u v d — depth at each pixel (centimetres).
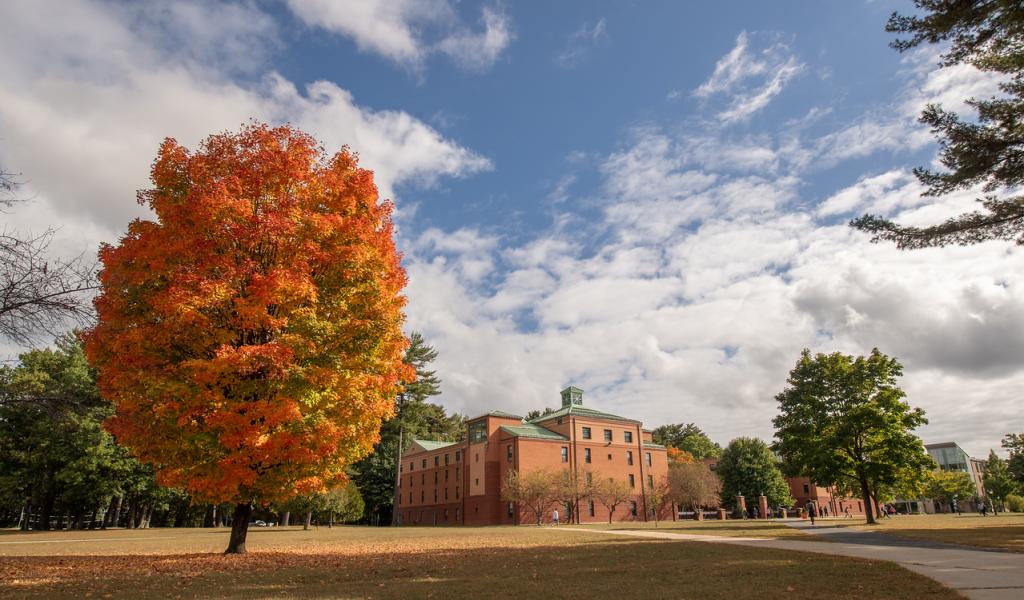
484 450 6950
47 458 4716
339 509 5156
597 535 3047
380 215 1908
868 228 1834
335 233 1731
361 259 1675
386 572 1334
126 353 1512
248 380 1558
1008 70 1648
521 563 1530
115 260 1590
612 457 7175
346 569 1398
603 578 1201
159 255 1562
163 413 1508
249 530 4788
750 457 7862
